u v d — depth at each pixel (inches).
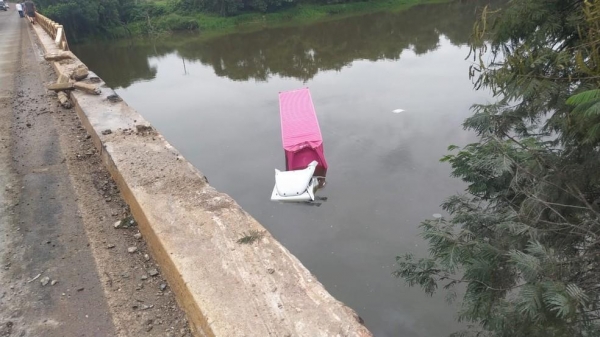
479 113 163.9
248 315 77.0
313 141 443.5
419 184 389.1
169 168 135.4
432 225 165.6
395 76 743.7
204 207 112.2
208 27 1481.3
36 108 229.6
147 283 97.1
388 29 1238.3
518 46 149.6
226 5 1519.4
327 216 353.4
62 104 227.1
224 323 75.5
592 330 115.9
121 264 103.3
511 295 132.6
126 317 87.7
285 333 73.0
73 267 103.0
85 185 141.6
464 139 471.8
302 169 422.3
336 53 995.9
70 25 1311.5
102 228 118.0
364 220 342.0
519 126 152.3
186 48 1223.5
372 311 245.8
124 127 174.2
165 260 96.3
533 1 136.9
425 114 551.8
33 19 854.5
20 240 114.0
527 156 136.2
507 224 129.9
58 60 362.6
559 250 123.5
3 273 101.9
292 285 83.8
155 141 158.7
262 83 792.3
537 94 131.7
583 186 129.5
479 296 134.9
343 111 588.4
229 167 461.1
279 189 390.3
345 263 291.7
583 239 125.3
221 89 773.9
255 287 83.4
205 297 81.4
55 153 168.2
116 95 220.8
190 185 124.6
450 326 227.1
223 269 88.7
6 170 155.6
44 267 103.3
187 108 673.6
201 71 936.3
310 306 78.5
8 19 1086.4
